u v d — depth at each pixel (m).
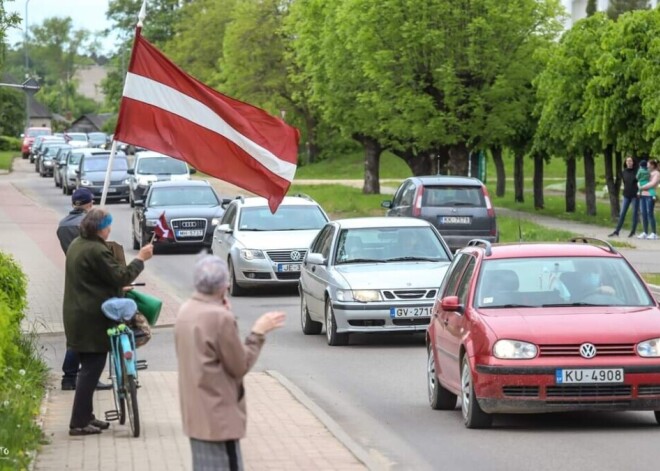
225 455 12.55
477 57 82.44
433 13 82.12
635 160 74.62
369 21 84.00
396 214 56.69
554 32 84.12
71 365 24.70
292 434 20.56
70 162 113.12
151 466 17.72
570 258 23.30
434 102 85.31
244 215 47.91
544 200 102.69
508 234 66.88
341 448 19.36
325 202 99.06
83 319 20.20
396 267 34.06
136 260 20.47
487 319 21.62
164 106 24.00
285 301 44.38
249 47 141.00
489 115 83.81
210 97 24.05
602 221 76.81
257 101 142.12
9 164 176.75
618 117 70.62
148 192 65.00
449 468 18.48
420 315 32.62
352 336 35.88
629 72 69.12
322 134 155.25
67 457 18.34
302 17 109.75
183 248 64.56
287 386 25.81
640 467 18.14
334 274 33.62
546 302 22.38
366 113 98.31
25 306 26.72
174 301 42.38
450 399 23.86
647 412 23.34
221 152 24.17
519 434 21.12
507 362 20.80
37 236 69.75
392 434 21.42
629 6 151.25
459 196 54.50
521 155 94.94
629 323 21.28
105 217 20.50
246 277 45.62
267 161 24.17
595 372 20.72
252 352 12.70
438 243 35.31
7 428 17.80
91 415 20.36
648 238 64.25
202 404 12.44
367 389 26.48
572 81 76.19
